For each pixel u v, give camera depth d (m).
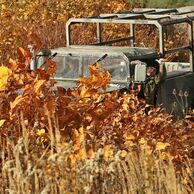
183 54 30.88
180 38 37.62
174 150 15.65
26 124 13.20
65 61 25.50
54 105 13.47
